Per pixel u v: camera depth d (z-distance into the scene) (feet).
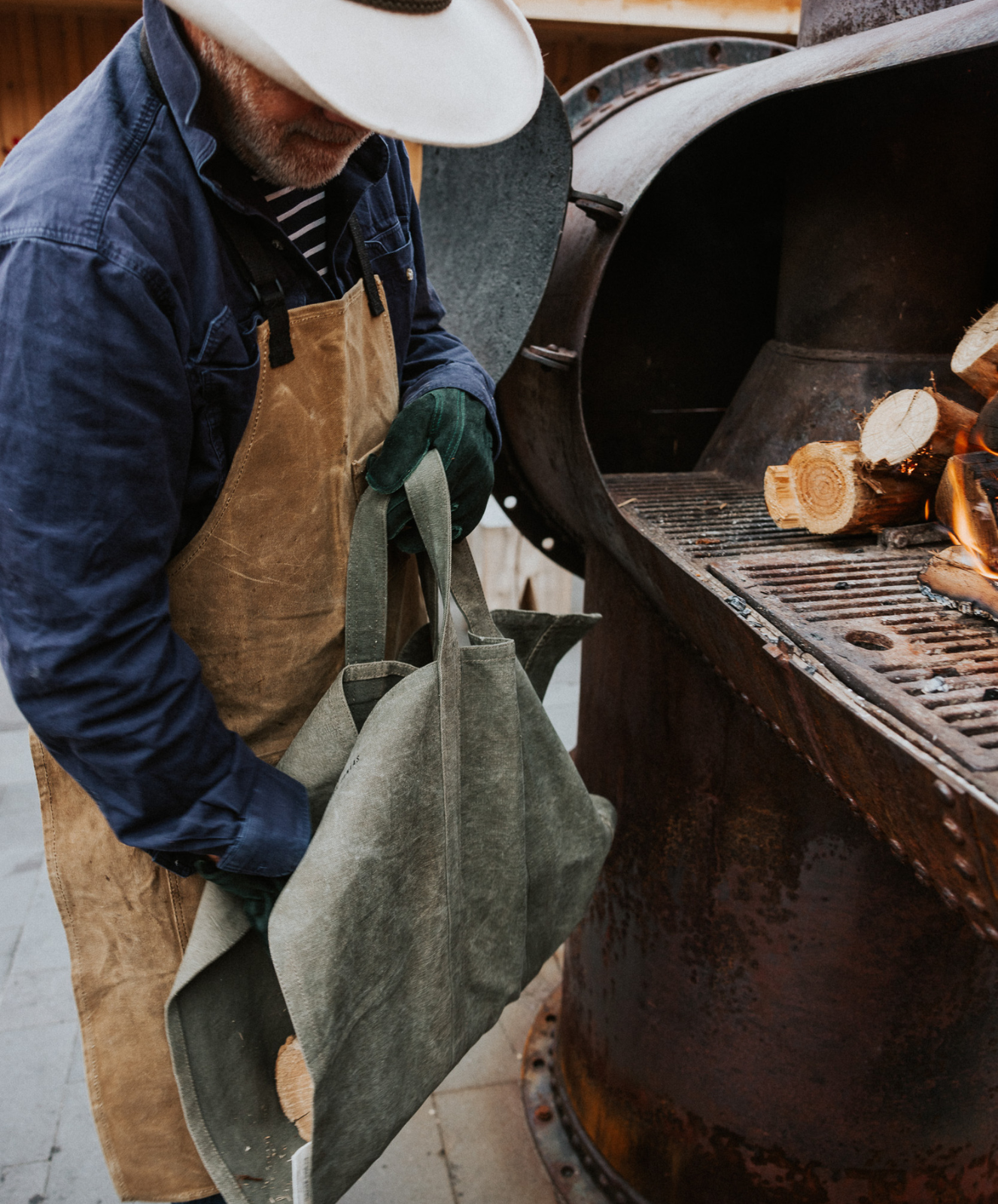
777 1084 4.56
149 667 2.69
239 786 2.93
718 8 10.41
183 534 3.07
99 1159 5.50
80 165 2.50
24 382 2.44
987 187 4.19
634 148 4.56
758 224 5.40
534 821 3.62
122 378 2.49
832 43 4.28
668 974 4.83
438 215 5.36
